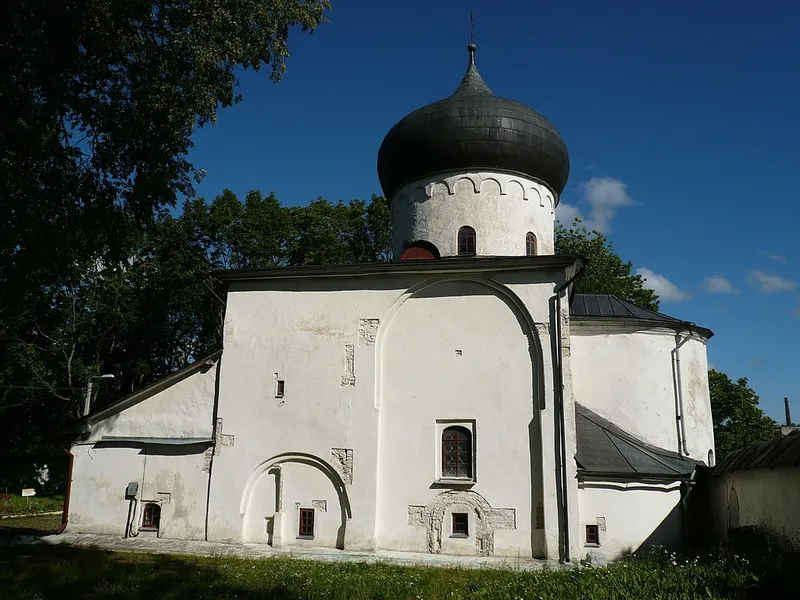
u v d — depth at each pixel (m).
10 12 14.11
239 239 39.78
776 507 15.14
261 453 19.89
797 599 10.61
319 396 19.91
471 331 19.52
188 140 18.16
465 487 18.47
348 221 41.47
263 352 20.64
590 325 22.61
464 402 19.06
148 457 20.88
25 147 14.89
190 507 20.19
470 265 19.45
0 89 14.52
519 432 18.55
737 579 10.98
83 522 20.92
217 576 13.94
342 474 19.16
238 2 16.33
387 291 20.25
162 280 39.16
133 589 12.44
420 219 24.05
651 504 18.25
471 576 14.55
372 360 19.81
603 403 22.03
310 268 20.52
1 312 18.06
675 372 22.31
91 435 21.52
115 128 16.42
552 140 24.16
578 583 11.68
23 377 37.34
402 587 12.93
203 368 21.16
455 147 23.44
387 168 25.14
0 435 42.53
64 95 15.88
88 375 37.31
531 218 23.92
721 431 38.25
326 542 18.91
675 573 11.87
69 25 14.88
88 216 16.72
